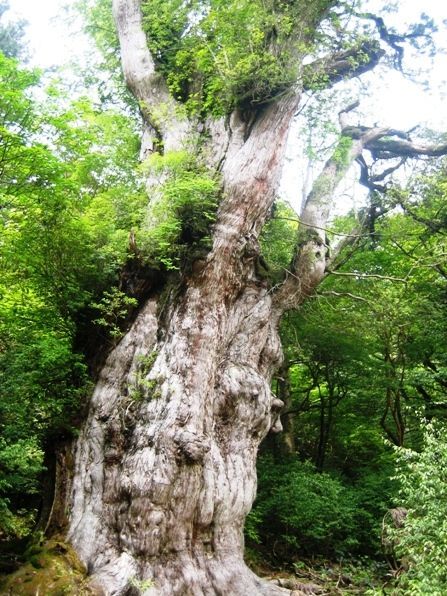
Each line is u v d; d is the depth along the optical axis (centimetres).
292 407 2109
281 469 1625
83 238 1028
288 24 1297
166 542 897
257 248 1209
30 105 884
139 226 1133
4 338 1062
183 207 1123
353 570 1305
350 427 2095
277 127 1280
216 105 1334
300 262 1351
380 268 1795
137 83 1457
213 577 923
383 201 1712
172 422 955
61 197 978
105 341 1066
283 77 1281
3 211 987
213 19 1316
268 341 1241
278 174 1266
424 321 1636
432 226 1694
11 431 908
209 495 962
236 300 1197
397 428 1809
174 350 1035
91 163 1116
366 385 1873
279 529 1448
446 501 808
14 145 864
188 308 1076
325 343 1781
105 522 924
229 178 1204
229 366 1114
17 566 867
